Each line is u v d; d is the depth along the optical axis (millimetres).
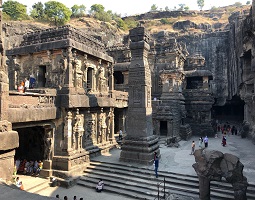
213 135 35531
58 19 59062
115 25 73375
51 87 18828
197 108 37094
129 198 14117
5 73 8305
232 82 47375
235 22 44250
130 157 18328
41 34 19828
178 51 39125
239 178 11070
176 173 15539
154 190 14328
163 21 86188
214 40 52875
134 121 18672
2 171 7266
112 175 16703
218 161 11359
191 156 20922
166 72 33625
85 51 19672
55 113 16922
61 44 17844
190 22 76500
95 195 14695
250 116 32844
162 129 33219
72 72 18500
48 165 17391
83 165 18266
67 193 15062
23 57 20531
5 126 7777
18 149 20547
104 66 23875
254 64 25625
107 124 23562
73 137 18016
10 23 37469
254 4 24969
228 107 55281
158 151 19969
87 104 19109
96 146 21109
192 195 13164
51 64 18953
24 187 15266
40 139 19422
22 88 15344
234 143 28984
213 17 87188
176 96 33219
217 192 13219
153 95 39312
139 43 18359
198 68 45906
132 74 18875
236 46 43094
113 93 24234
